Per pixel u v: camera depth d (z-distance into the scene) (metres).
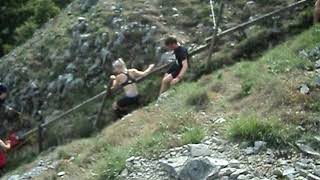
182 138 8.91
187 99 10.44
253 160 7.92
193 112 9.86
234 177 7.57
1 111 17.47
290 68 10.12
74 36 17.72
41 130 13.32
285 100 9.01
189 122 9.46
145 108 11.41
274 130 8.28
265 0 15.71
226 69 11.91
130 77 12.82
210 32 15.46
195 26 15.98
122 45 16.09
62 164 10.37
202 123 9.34
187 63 12.46
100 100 13.87
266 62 10.79
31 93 17.44
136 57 15.64
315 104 8.77
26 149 13.45
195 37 15.55
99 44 16.61
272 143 8.16
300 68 10.06
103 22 17.23
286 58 10.62
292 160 7.82
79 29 17.75
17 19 27.19
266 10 15.38
